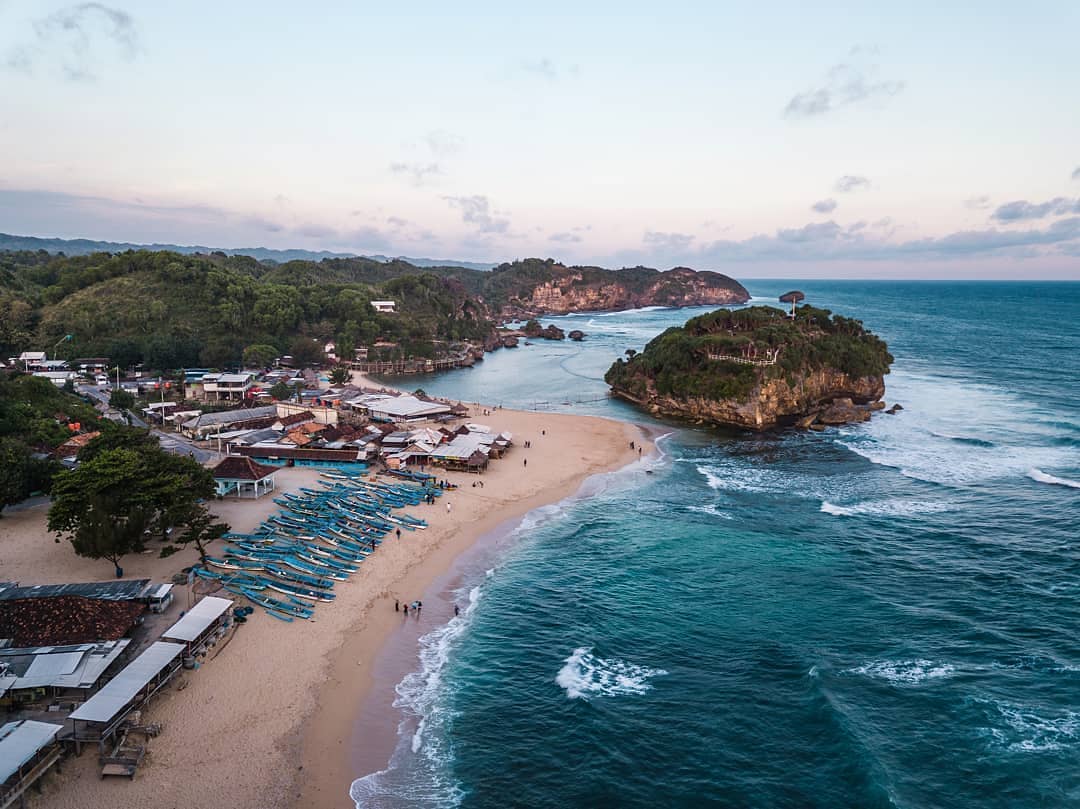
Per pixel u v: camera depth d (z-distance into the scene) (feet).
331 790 114.21
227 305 615.98
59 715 121.29
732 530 234.99
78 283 631.56
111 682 124.36
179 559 190.70
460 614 176.76
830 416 403.34
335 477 283.79
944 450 337.93
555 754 125.80
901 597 184.85
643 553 215.92
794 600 184.44
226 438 319.47
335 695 139.23
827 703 136.77
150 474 196.34
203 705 131.64
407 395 453.58
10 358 500.33
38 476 233.35
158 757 116.88
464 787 117.08
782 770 121.19
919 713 134.82
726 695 143.13
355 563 199.00
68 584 164.66
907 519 242.99
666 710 138.41
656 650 160.86
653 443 360.89
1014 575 196.03
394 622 170.30
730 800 114.52
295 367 610.65
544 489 280.31
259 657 149.07
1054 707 135.54
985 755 122.11
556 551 217.77
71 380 434.30
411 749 125.90
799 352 426.51
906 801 111.24
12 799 102.17
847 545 220.64
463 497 265.34
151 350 521.65
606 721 134.72
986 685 143.84
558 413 443.73
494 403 482.69
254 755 119.85
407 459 307.37
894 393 492.13
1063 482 278.67
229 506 239.91
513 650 160.25
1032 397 472.03
